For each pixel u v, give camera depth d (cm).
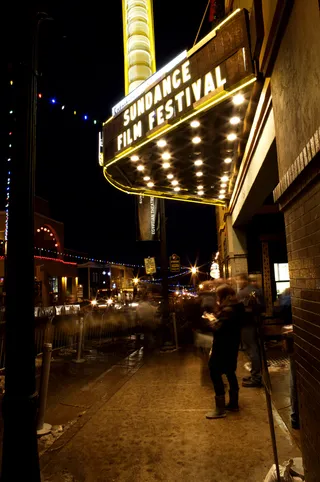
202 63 519
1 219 2702
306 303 297
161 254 1225
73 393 695
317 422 280
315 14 244
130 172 867
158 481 362
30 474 309
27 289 324
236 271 1190
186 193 1096
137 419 524
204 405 573
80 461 406
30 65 348
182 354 1023
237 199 1014
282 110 352
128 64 853
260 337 338
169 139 664
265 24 398
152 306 1573
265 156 533
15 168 334
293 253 331
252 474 367
